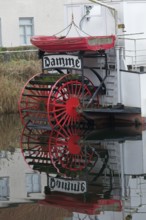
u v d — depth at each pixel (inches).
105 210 918.4
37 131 1514.5
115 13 1555.1
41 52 1547.7
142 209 920.3
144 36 1587.1
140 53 1582.2
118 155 1245.1
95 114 1540.4
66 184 1056.8
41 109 1537.9
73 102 1517.0
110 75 1545.3
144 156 1232.2
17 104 1743.4
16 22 2568.9
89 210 919.7
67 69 1545.3
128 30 1572.3
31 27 2603.3
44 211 919.7
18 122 1631.4
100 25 1595.7
